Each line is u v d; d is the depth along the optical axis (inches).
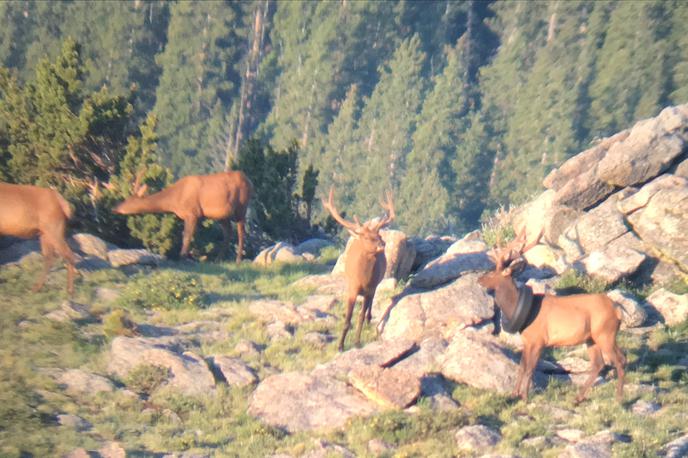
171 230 2158.0
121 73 7623.0
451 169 7549.2
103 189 2293.3
